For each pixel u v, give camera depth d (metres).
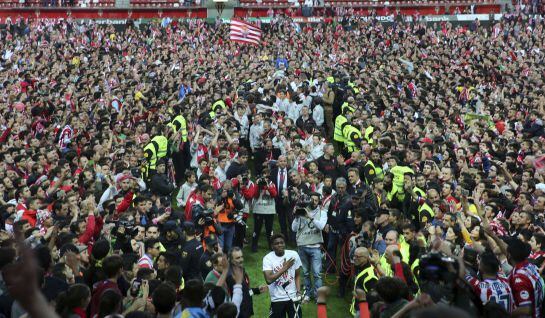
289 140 19.41
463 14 52.31
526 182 14.58
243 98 24.27
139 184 15.24
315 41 42.88
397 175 15.42
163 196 14.86
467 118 24.02
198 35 44.66
